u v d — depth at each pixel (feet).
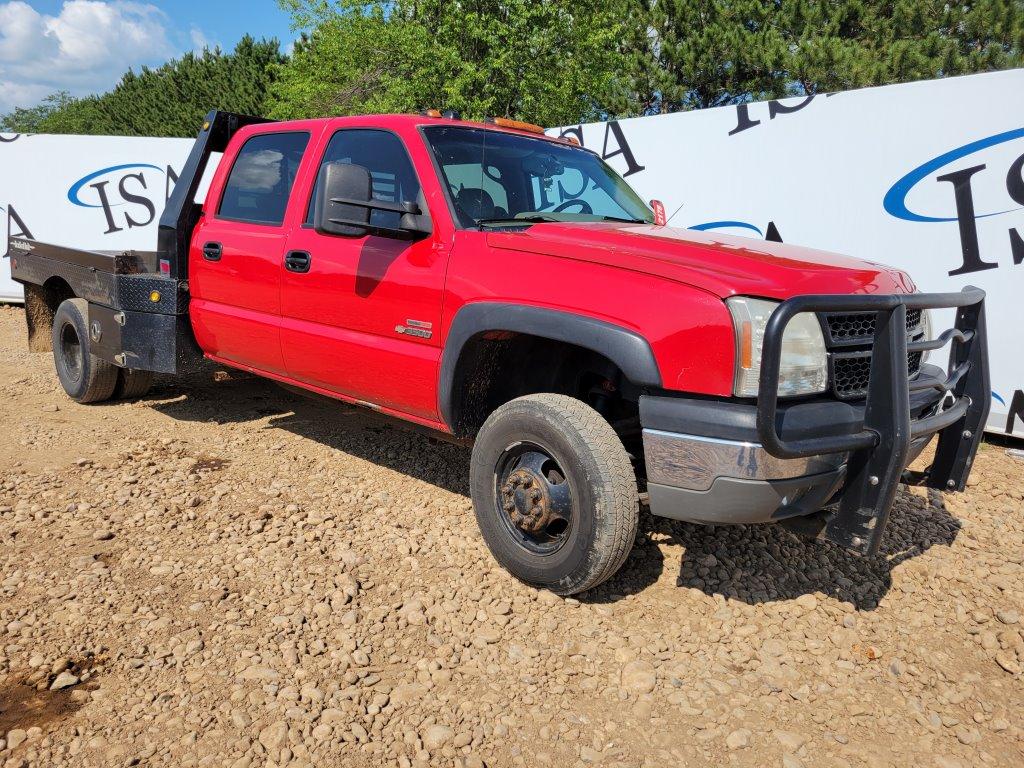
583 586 10.32
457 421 11.98
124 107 173.68
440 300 11.64
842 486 9.96
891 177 19.63
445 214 11.91
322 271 13.50
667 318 9.40
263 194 15.35
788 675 9.56
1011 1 68.08
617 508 9.86
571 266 10.37
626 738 8.36
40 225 38.19
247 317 15.24
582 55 64.90
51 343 22.74
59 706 8.28
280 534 12.53
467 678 9.18
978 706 9.20
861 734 8.61
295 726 8.17
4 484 14.01
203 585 10.83
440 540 12.53
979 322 11.45
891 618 10.96
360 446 17.16
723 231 22.43
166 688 8.64
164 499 13.74
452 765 7.82
